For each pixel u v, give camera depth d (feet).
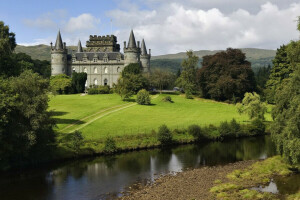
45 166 127.65
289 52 119.34
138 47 434.71
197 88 363.56
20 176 114.83
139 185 104.88
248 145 171.22
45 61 508.94
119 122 204.64
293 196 88.74
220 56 335.88
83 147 146.10
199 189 98.07
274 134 113.19
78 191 99.35
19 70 178.60
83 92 376.07
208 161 137.69
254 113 208.95
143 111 249.34
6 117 108.78
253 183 103.91
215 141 181.88
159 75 364.58
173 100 311.88
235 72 315.58
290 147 94.63
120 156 145.69
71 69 442.91
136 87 339.98
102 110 246.27
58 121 198.70
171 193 95.04
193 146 168.25
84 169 124.26
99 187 102.99
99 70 442.91
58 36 433.48
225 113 254.06
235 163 133.08
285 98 108.99
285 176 111.34
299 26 113.19
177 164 132.67
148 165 130.93
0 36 169.58
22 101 116.37
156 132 173.06
